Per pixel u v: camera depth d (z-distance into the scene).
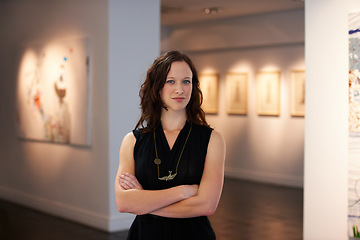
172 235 2.53
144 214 2.59
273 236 6.68
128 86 6.96
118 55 6.86
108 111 6.82
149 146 2.62
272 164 11.10
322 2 4.62
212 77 12.17
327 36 4.59
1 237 6.60
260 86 11.20
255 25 10.64
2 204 8.84
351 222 4.44
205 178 2.55
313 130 4.70
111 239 6.50
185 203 2.51
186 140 2.59
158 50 7.22
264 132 11.22
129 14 6.94
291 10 10.00
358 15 4.37
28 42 8.48
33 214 8.04
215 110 12.18
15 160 8.97
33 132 8.38
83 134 7.21
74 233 6.81
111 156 6.88
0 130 9.37
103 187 6.97
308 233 4.77
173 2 9.27
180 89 2.53
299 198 9.41
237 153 11.80
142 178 2.60
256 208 8.51
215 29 11.41
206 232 2.55
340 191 4.55
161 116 2.65
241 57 11.54
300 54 10.41
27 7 8.45
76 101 7.32
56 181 7.93
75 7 7.34
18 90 8.74
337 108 4.54
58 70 7.67
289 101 10.69
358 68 4.38
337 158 4.55
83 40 7.14
